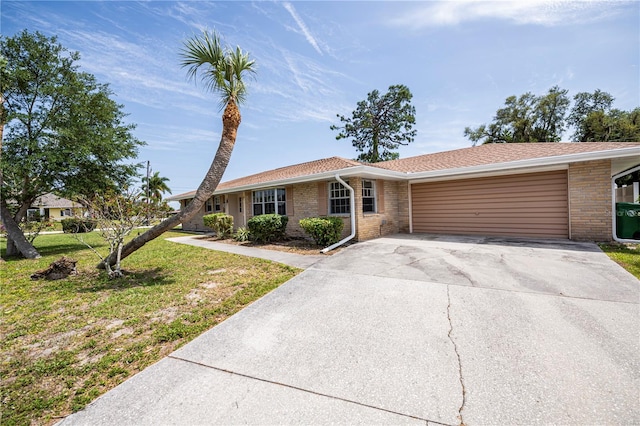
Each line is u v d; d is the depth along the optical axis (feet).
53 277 20.31
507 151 34.76
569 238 27.35
